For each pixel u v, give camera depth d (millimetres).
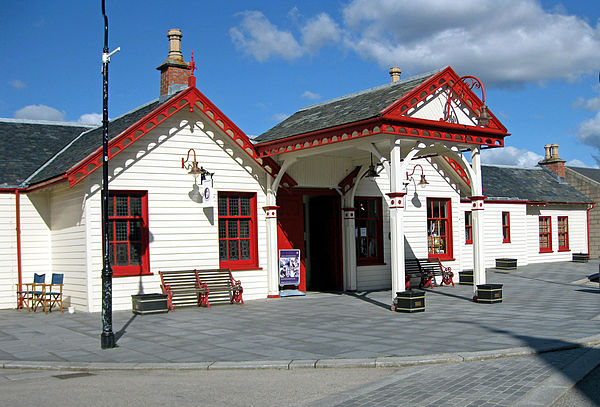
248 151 16250
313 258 19609
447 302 15086
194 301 15070
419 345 9234
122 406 6445
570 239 32219
